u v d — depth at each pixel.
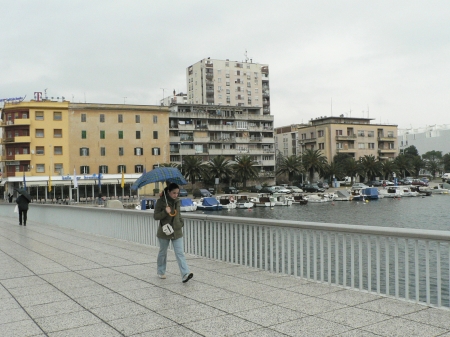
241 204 66.12
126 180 79.69
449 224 43.91
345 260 7.16
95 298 6.79
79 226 18.28
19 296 6.99
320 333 5.00
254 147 104.12
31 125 76.31
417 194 85.12
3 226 20.92
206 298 6.66
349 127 116.56
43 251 12.01
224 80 132.75
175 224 7.80
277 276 8.17
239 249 9.45
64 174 77.81
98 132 80.75
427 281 6.04
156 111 85.38
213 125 98.62
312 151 97.62
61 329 5.36
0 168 81.38
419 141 160.12
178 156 94.88
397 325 5.20
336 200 77.38
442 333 4.89
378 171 106.50
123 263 9.90
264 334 5.01
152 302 6.50
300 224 7.82
